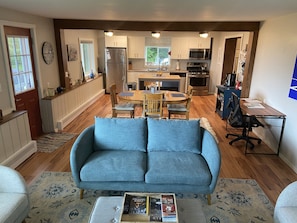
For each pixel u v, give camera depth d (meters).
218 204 2.51
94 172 2.35
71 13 3.86
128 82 8.38
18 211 1.86
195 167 2.41
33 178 2.95
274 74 4.00
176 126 2.78
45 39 4.57
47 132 4.57
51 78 4.86
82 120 5.35
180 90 7.97
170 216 1.64
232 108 4.16
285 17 3.67
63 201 2.52
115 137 2.78
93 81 7.17
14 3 2.95
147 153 2.76
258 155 3.71
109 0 2.70
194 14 3.78
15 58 3.71
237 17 4.06
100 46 8.29
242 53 5.73
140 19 4.55
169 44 8.48
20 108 3.84
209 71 8.40
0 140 2.93
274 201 2.58
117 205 1.84
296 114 3.28
